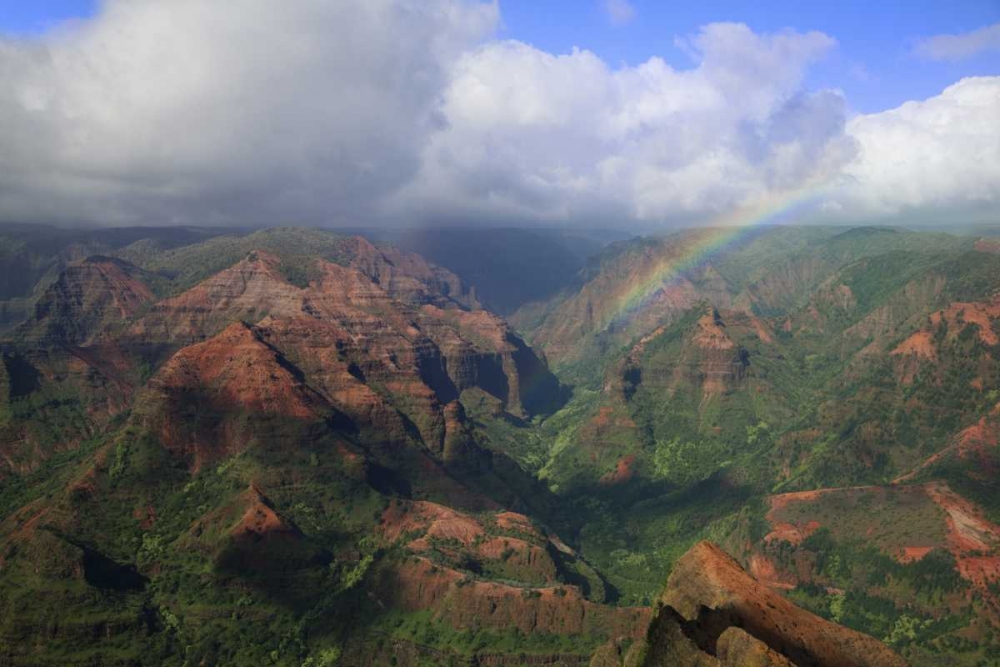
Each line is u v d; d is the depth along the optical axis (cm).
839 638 9050
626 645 10481
